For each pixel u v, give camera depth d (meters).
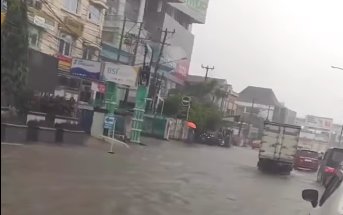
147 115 46.84
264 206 14.34
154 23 73.69
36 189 9.13
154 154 25.17
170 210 10.71
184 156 28.25
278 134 32.69
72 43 37.41
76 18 37.88
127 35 52.06
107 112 27.41
